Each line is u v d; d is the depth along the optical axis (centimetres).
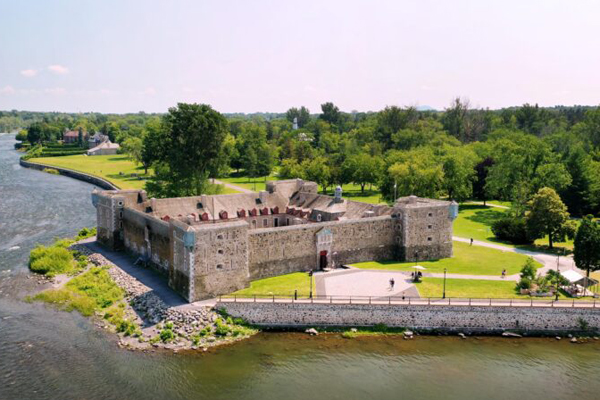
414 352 7025
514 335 7525
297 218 11669
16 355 6581
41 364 6378
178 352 6762
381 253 10231
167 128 14650
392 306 7656
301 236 9325
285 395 5903
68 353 6656
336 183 19588
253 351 6906
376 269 9500
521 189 13112
